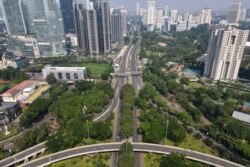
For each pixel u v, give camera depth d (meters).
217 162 165.12
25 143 184.00
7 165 161.62
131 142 191.00
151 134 190.62
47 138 199.00
